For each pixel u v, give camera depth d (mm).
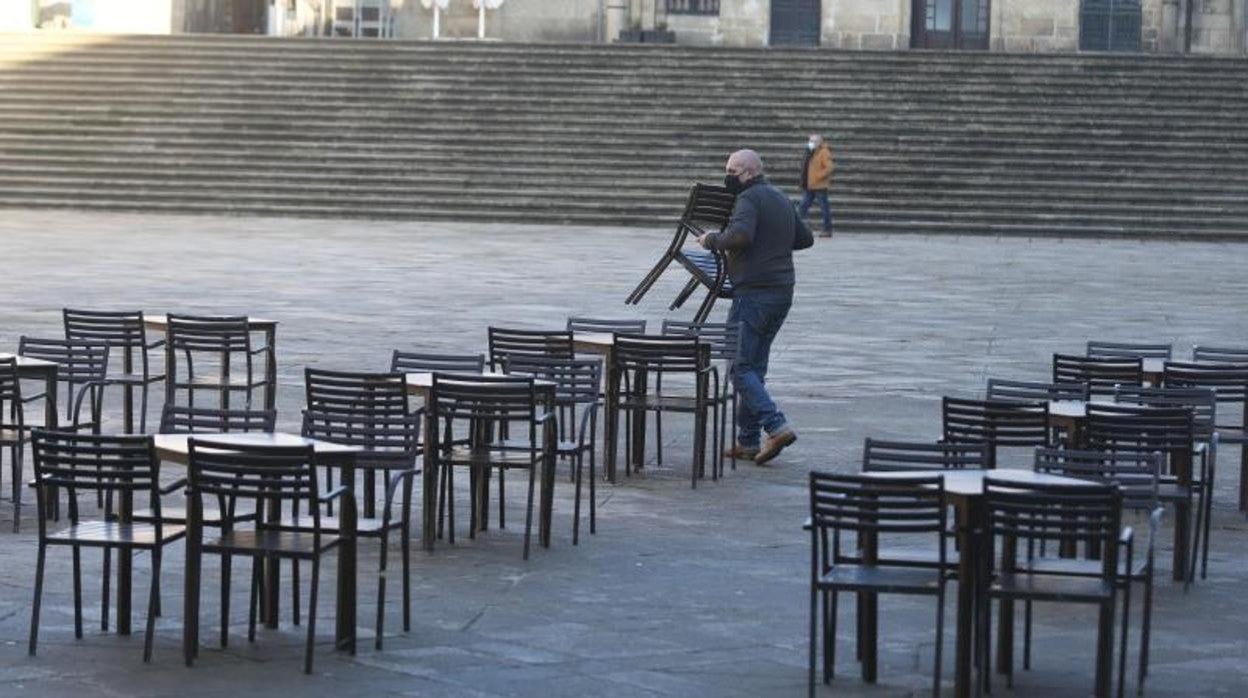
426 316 38125
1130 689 14945
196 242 53312
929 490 14367
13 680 14484
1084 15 87688
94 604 16859
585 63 69688
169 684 14477
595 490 22875
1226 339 37750
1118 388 22562
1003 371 33250
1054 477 15305
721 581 18297
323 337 34906
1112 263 53406
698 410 23578
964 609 14227
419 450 20219
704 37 88562
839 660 15586
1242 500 22562
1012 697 14641
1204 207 63125
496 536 20219
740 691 14602
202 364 31625
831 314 40344
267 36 71438
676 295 43062
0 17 80812
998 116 67875
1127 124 67250
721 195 33250
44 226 57188
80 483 15414
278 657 15289
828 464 25047
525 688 14547
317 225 60406
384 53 70312
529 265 48938
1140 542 20641
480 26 88062
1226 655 16031
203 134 66562
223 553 15289
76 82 68688
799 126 67688
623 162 65688
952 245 58531
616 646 15836
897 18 87812
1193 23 87188
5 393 20344
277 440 16203
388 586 17797
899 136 67000
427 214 63156
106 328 25422
